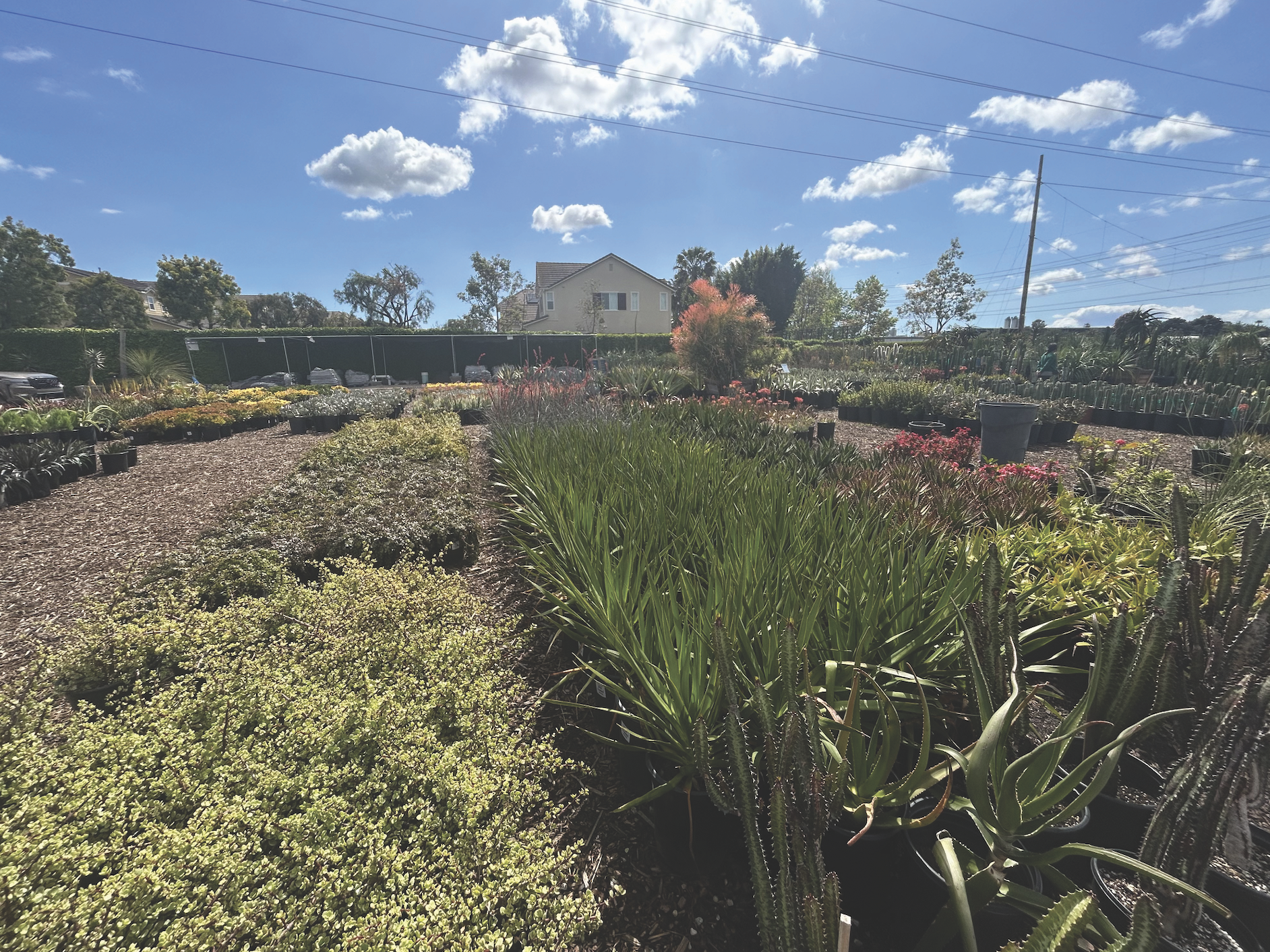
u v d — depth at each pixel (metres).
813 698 1.46
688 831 1.72
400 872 1.44
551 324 37.31
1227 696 1.30
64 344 21.61
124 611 2.77
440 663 2.27
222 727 1.92
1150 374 15.66
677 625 1.91
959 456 6.02
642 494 3.35
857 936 1.58
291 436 11.62
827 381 16.88
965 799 1.50
